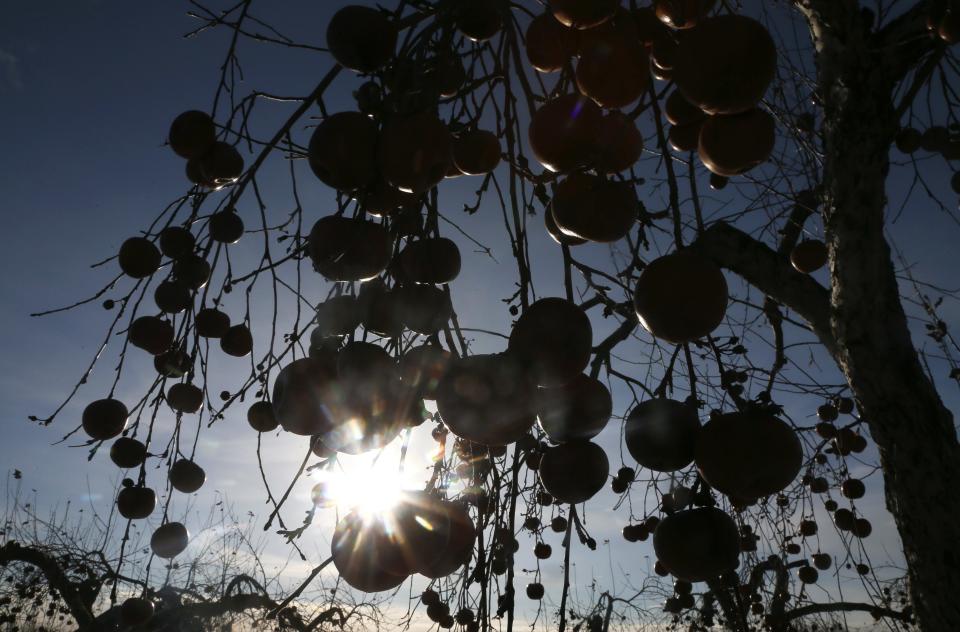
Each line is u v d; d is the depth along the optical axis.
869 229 2.01
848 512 4.14
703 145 1.41
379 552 1.26
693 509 1.30
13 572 8.14
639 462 1.30
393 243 1.41
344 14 1.39
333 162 1.26
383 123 1.31
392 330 1.38
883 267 2.02
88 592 7.14
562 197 1.33
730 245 2.44
